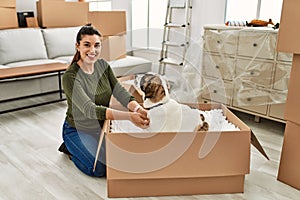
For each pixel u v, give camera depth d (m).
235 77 2.95
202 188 1.79
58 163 2.15
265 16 3.35
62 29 4.39
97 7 5.61
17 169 2.06
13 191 1.82
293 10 1.61
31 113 3.15
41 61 3.87
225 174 1.74
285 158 1.88
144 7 4.73
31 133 2.65
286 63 2.55
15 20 4.14
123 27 3.91
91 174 1.97
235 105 3.02
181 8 4.11
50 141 2.49
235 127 1.97
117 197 1.78
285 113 1.80
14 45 3.85
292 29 1.63
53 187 1.87
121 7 5.07
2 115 3.09
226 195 1.80
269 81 2.71
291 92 1.75
